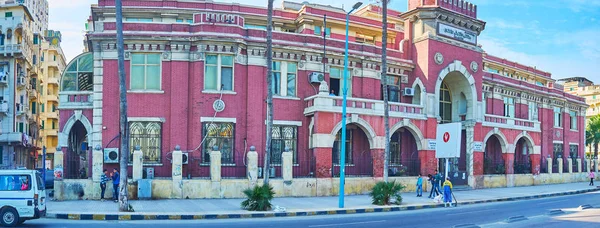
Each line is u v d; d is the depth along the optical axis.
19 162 52.19
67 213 19.64
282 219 20.02
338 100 29.98
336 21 37.75
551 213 20.88
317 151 29.06
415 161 33.72
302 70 31.39
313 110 29.52
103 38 28.11
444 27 35.50
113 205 22.91
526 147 43.91
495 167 39.91
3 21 49.72
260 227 17.34
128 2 33.84
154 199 25.62
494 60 49.56
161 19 34.22
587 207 23.20
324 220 19.62
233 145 29.20
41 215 17.34
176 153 26.20
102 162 25.80
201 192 26.28
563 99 51.06
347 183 29.66
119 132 28.23
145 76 28.72
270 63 24.31
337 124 29.77
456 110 38.16
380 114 31.22
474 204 27.25
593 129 65.75
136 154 26.02
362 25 38.75
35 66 56.91
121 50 20.52
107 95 28.31
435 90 34.38
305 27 36.62
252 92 29.73
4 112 48.19
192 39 28.47
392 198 26.69
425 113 33.59
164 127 28.62
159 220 19.45
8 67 49.09
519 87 44.97
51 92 66.69
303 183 28.33
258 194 21.75
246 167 29.17
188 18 34.50
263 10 36.91
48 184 33.56
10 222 16.70
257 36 30.16
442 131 26.23
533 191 35.00
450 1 35.91
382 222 18.55
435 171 33.22
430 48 34.31
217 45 28.91
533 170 42.69
